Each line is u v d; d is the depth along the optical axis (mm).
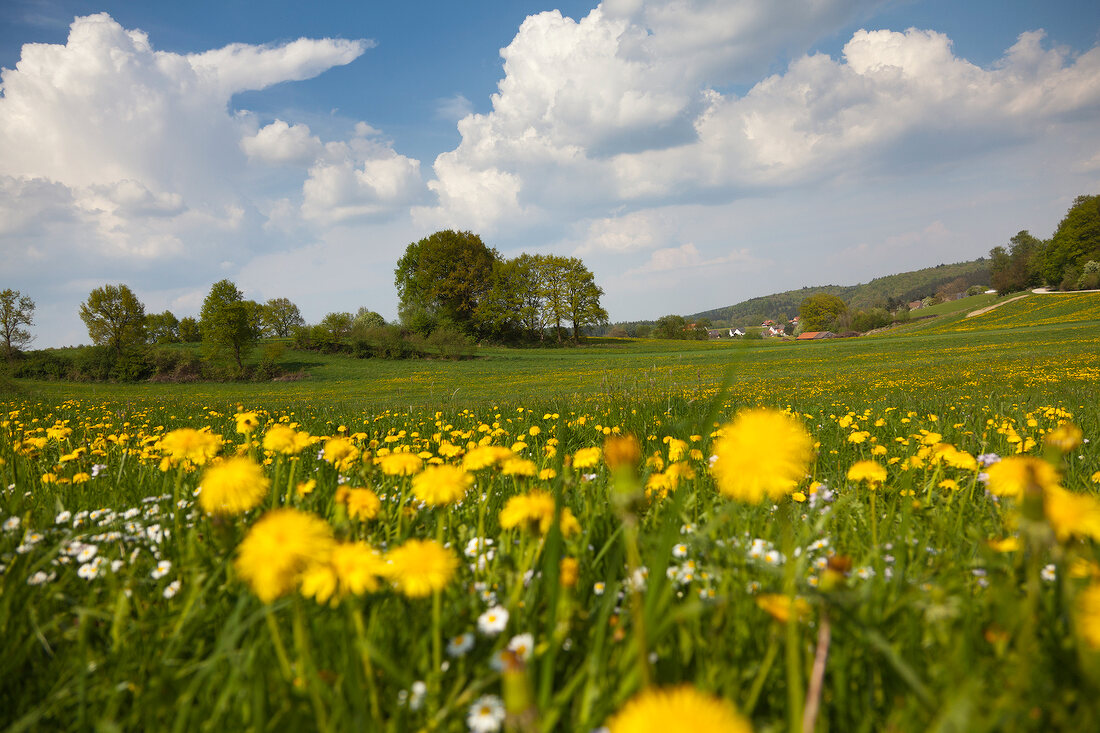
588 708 1194
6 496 3162
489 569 2037
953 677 1182
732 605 1637
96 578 2051
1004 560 1698
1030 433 5449
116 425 8266
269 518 1352
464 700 1248
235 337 60500
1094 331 53500
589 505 2615
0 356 58625
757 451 1163
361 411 12125
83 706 1365
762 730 1143
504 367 63062
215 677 1435
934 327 98000
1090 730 1032
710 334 155625
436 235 92000
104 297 60188
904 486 3068
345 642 1320
